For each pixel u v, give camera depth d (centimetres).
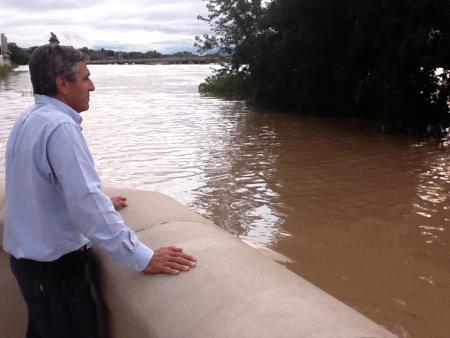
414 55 1495
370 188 930
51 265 247
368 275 582
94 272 274
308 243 671
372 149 1313
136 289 228
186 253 236
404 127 1598
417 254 638
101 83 4225
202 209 810
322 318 179
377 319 489
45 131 233
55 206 242
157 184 952
